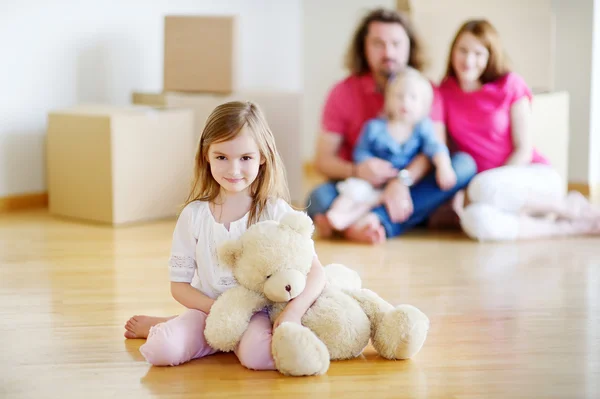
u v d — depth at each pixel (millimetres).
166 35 3541
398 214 2850
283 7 4332
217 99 3389
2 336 1811
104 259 2547
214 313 1624
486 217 2771
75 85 3521
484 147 2965
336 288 1708
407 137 2904
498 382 1522
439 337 1790
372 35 3020
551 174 2898
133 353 1697
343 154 3160
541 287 2201
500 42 2959
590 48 3479
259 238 1599
